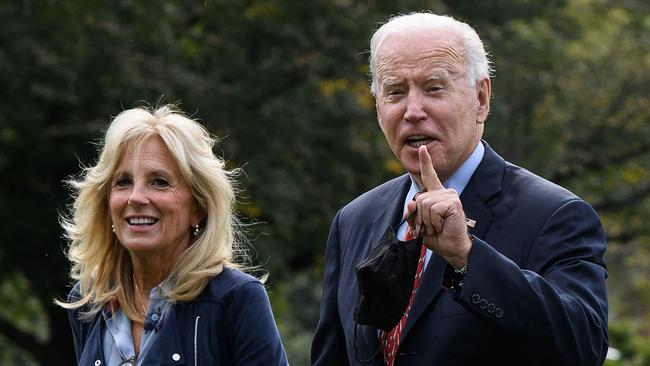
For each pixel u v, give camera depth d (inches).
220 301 392.8
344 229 433.1
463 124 384.5
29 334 1756.9
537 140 1895.9
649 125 2037.4
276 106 1609.3
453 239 346.3
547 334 345.1
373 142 1668.3
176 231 396.8
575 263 368.8
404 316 384.2
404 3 1608.0
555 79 1902.1
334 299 424.8
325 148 1656.0
